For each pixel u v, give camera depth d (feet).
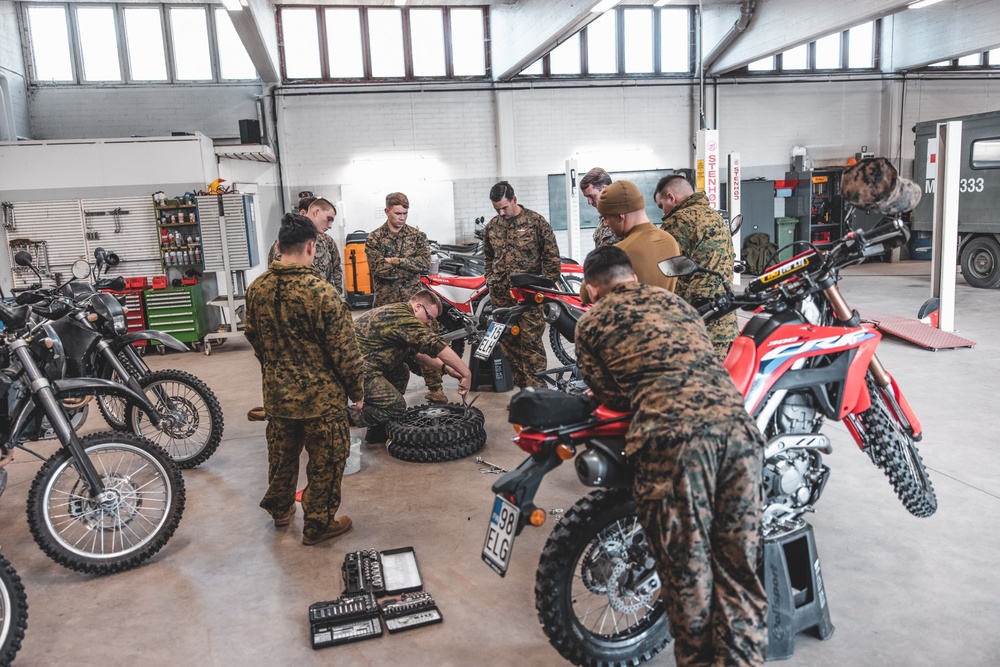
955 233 21.44
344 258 36.63
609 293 6.60
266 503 10.62
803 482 7.49
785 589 7.06
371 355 13.67
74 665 7.61
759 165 44.32
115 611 8.70
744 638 5.62
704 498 5.58
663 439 5.60
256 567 9.67
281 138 38.17
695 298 10.75
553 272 16.22
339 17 38.40
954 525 9.80
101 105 36.52
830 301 8.06
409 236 18.43
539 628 7.97
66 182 27.07
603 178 14.76
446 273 23.84
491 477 12.55
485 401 17.43
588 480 6.11
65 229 27.20
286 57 38.11
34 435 10.35
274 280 9.46
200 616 8.50
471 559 9.61
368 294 35.53
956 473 11.55
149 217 27.40
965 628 7.49
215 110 37.70
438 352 13.79
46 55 35.81
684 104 42.78
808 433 7.38
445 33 39.60
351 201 39.37
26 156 26.76
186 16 36.91
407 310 13.83
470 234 41.04
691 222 10.77
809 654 7.18
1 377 9.49
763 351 7.27
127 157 27.25
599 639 6.89
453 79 39.96
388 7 38.73
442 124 39.99
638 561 6.98
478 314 17.57
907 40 43.42
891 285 33.76
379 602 8.50
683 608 5.61
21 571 9.88
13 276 27.02
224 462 14.08
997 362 18.48
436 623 8.08
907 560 8.94
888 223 7.84
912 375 17.47
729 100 43.32
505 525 6.32
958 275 36.60
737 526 5.72
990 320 24.03
